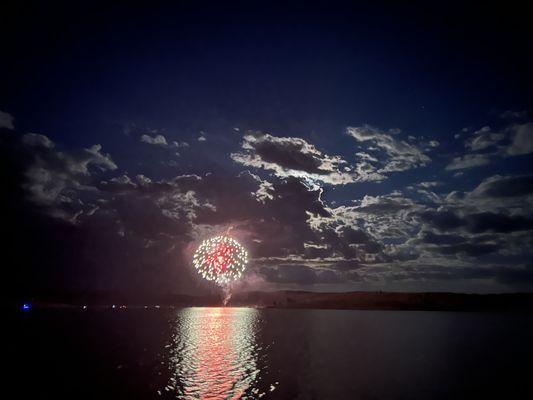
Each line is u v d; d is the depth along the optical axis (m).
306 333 111.62
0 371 51.81
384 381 45.66
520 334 108.00
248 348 77.81
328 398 38.19
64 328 124.94
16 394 39.91
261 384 44.09
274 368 54.44
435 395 39.56
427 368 54.41
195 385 43.62
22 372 51.19
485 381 45.88
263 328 130.88
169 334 107.25
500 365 57.31
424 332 113.75
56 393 40.09
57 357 64.50
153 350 73.88
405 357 65.31
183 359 62.72
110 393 40.09
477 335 104.62
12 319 171.50
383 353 70.56
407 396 39.09
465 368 54.56
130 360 61.38
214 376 48.59
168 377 47.84
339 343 86.50
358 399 37.84
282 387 42.62
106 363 58.41
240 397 38.44
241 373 50.66
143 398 38.22
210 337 99.94
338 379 46.75
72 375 49.00
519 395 39.72
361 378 47.34
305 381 45.69
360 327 133.00
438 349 76.19
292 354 69.25
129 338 95.75
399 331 116.88
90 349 74.81
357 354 69.19
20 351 71.75
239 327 135.88
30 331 113.62
